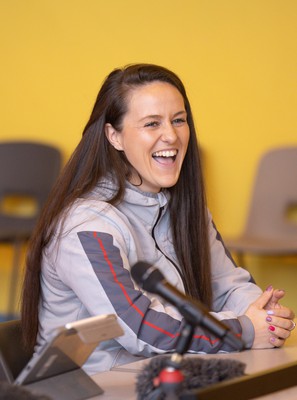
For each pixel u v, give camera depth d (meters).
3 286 8.06
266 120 7.14
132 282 2.95
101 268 2.92
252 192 6.82
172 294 1.87
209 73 7.32
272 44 7.09
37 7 7.93
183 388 2.00
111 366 2.93
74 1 7.79
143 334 2.85
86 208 3.06
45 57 7.93
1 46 8.09
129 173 3.32
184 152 3.31
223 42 7.26
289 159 6.71
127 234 3.07
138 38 7.57
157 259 3.27
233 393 2.09
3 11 8.07
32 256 3.12
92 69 7.75
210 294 3.40
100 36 7.70
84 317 3.06
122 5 7.62
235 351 2.94
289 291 7.05
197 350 2.88
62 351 2.25
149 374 2.12
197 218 3.41
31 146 7.48
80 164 3.25
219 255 3.62
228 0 7.23
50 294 3.10
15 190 7.46
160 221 3.37
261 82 7.14
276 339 3.01
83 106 7.79
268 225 6.70
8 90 8.08
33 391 2.04
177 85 3.32
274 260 7.10
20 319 3.08
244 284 3.55
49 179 7.37
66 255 2.98
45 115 7.94
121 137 3.26
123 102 3.24
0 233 6.87
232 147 7.26
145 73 3.26
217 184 7.30
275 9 7.06
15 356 2.84
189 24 7.38
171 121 3.25
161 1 7.47
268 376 2.21
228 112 7.27
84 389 2.34
